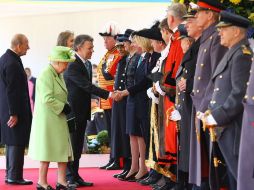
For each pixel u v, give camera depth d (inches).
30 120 826.8
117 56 907.4
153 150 704.4
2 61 809.5
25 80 819.4
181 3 672.4
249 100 453.7
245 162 456.8
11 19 1839.3
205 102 531.5
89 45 789.9
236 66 492.4
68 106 720.3
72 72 781.3
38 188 724.7
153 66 757.9
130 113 788.6
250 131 453.4
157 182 744.3
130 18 1577.3
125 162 844.6
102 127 1077.8
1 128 815.7
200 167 546.3
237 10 597.9
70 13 1723.7
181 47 647.1
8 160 819.4
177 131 625.3
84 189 759.1
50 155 709.9
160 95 665.6
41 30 1792.6
